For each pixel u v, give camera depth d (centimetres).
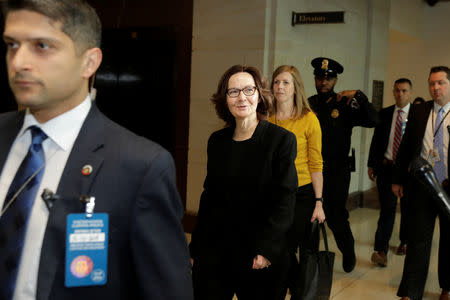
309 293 280
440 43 1128
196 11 548
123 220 109
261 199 235
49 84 103
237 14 528
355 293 395
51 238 104
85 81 115
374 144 517
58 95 106
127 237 110
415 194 357
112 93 607
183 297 115
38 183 109
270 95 248
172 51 570
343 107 400
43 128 111
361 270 459
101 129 115
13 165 116
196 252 242
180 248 118
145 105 591
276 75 328
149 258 110
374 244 513
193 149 557
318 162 323
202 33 546
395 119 514
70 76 106
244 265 234
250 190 235
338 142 402
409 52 1166
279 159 235
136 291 113
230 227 236
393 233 627
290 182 232
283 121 329
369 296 389
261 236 229
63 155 112
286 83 324
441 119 370
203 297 235
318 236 297
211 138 254
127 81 599
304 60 587
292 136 239
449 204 327
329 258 284
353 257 421
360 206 804
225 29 535
